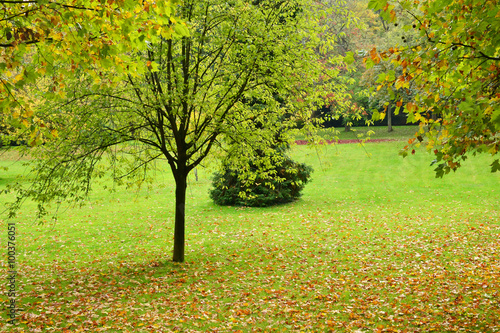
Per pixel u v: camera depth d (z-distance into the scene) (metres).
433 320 6.41
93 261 11.09
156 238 13.93
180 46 10.19
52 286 8.68
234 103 10.05
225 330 6.33
